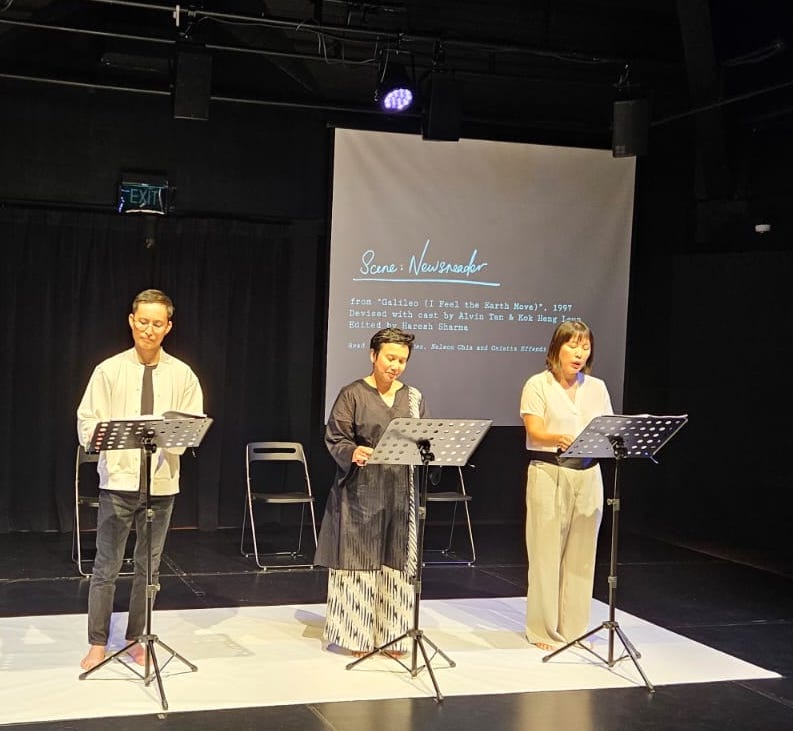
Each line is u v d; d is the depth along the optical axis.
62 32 7.18
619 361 8.23
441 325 7.85
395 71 6.81
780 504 7.09
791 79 7.10
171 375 4.64
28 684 4.29
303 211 7.85
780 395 7.17
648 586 6.61
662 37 7.93
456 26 7.53
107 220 7.40
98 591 4.51
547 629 5.05
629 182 8.19
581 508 5.03
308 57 6.89
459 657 4.89
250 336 7.77
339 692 4.34
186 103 6.40
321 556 4.84
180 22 6.64
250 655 4.80
